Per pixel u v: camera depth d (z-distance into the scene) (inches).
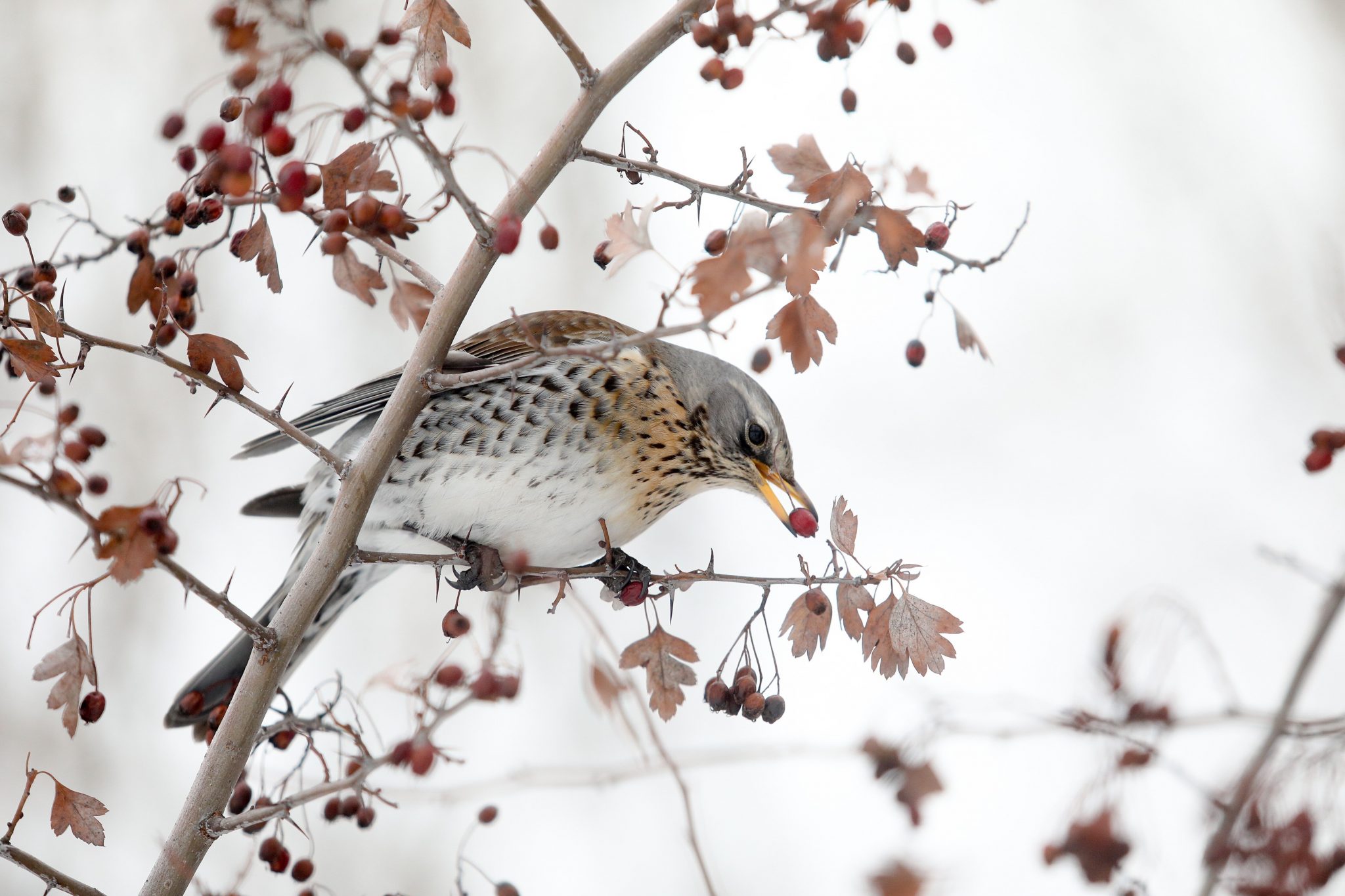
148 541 248.2
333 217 293.4
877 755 414.0
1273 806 379.6
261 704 280.8
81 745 646.5
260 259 312.7
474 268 296.0
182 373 284.2
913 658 301.6
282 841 339.6
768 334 272.4
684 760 444.1
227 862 612.4
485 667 309.7
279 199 286.2
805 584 312.0
